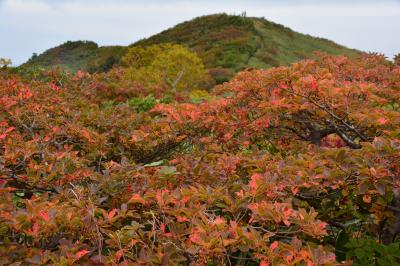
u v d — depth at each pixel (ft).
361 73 20.39
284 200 10.05
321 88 14.52
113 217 9.55
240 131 18.63
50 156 13.99
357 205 11.94
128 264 7.93
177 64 96.07
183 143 20.33
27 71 37.14
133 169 12.50
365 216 12.32
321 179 10.50
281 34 189.67
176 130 18.72
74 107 25.62
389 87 19.21
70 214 8.73
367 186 9.80
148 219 10.07
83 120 21.56
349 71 20.80
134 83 42.37
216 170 12.72
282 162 11.23
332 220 12.21
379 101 15.29
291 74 15.28
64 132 18.44
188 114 18.22
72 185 11.81
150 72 90.89
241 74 19.83
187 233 8.78
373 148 10.37
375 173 9.58
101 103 36.50
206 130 18.88
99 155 18.53
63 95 28.02
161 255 8.05
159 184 12.02
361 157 10.66
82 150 18.85
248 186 10.14
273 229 9.26
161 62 95.45
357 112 13.75
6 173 13.17
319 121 16.12
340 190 11.10
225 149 17.87
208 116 17.87
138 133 18.42
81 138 18.78
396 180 9.85
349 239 11.75
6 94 23.67
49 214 8.66
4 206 9.54
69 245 8.37
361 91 14.52
